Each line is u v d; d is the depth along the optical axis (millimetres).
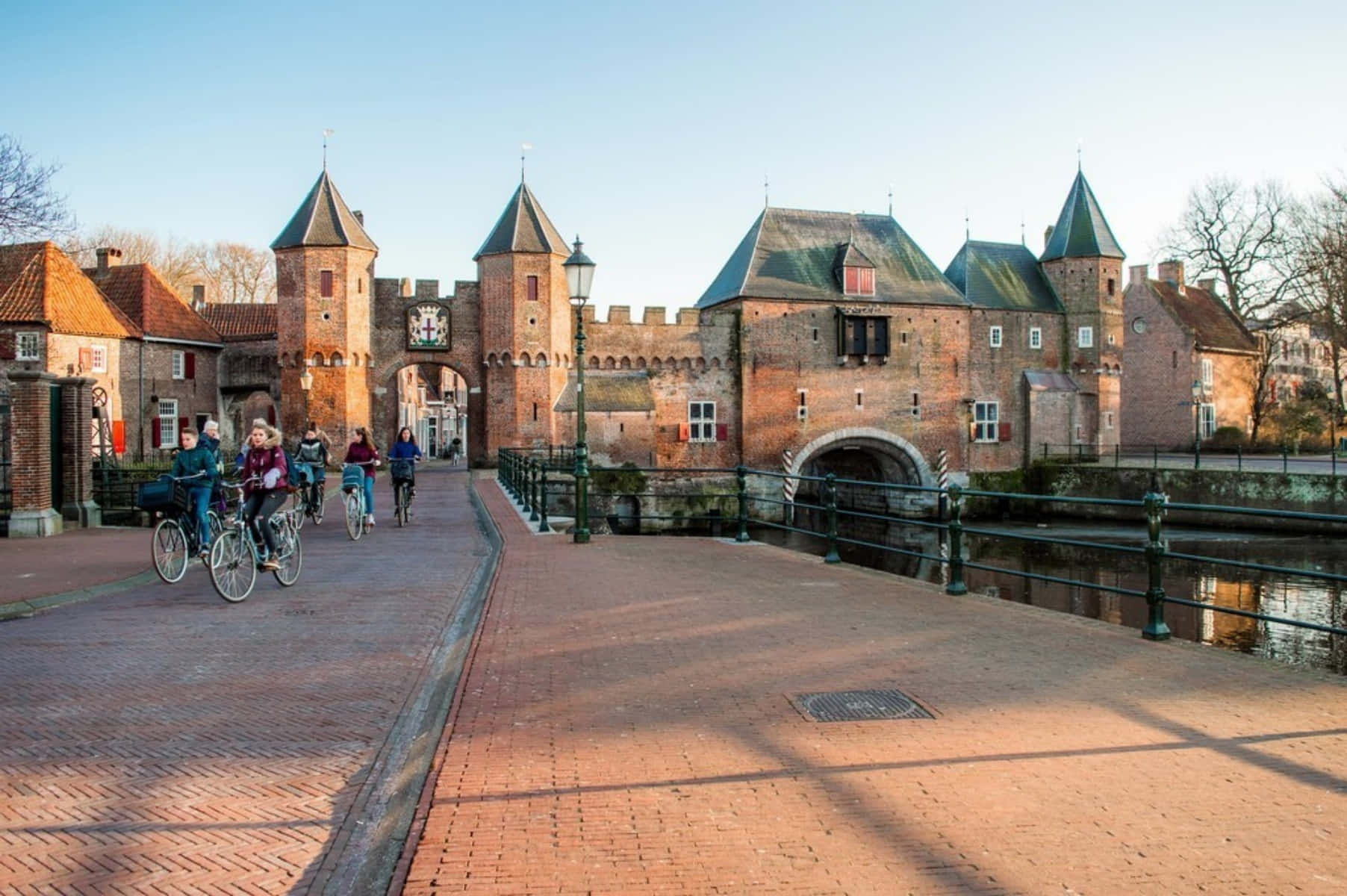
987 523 43250
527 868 3830
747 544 14867
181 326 43781
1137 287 57844
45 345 36656
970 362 50094
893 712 5773
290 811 4508
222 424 46438
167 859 4012
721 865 3842
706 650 7426
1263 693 6156
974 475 46750
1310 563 28281
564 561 12828
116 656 7500
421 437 68875
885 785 4633
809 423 47469
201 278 64438
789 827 4188
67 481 17266
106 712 6016
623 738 5355
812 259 48562
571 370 45156
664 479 44688
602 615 8883
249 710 6082
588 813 4344
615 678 6629
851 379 48031
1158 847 3959
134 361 40938
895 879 3721
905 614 8891
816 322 47594
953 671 6762
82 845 4133
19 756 5219
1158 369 56781
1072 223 52125
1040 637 7859
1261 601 23281
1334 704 5902
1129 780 4676
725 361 46938
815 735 5355
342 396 41562
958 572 9977
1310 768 4809
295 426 41906
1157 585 7801
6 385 36562
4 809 4508
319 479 18281
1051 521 43062
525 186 44531
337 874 3898
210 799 4645
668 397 46281
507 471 28781
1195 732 5367
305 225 41688
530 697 6180
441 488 30688
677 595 9961
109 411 39438
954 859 3871
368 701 6301
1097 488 43344
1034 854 3910
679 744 5234
